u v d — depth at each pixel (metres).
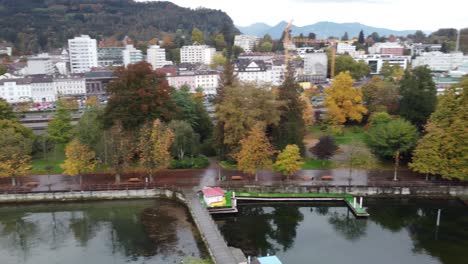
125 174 87.62
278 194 79.81
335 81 115.81
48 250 61.31
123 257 58.88
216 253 56.59
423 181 83.06
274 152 88.00
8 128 88.81
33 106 172.88
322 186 80.19
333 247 63.38
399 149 86.44
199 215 68.75
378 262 58.59
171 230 67.19
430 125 82.50
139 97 91.00
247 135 87.81
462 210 76.31
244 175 87.06
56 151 103.00
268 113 90.62
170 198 80.25
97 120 94.62
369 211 76.31
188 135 95.19
